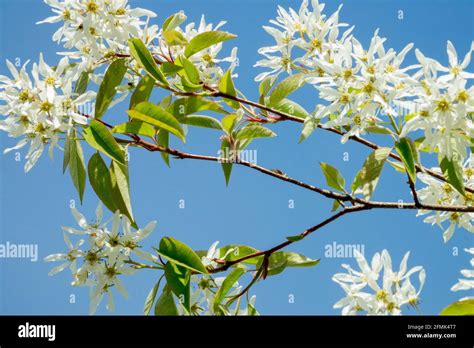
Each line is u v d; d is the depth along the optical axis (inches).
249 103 105.3
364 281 87.6
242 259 100.7
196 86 102.0
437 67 85.4
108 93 98.2
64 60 96.3
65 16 103.0
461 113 83.2
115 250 94.2
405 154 88.4
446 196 107.5
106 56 105.0
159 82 102.7
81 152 98.3
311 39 108.0
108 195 97.0
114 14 102.3
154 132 97.8
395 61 90.7
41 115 92.9
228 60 112.5
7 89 94.9
